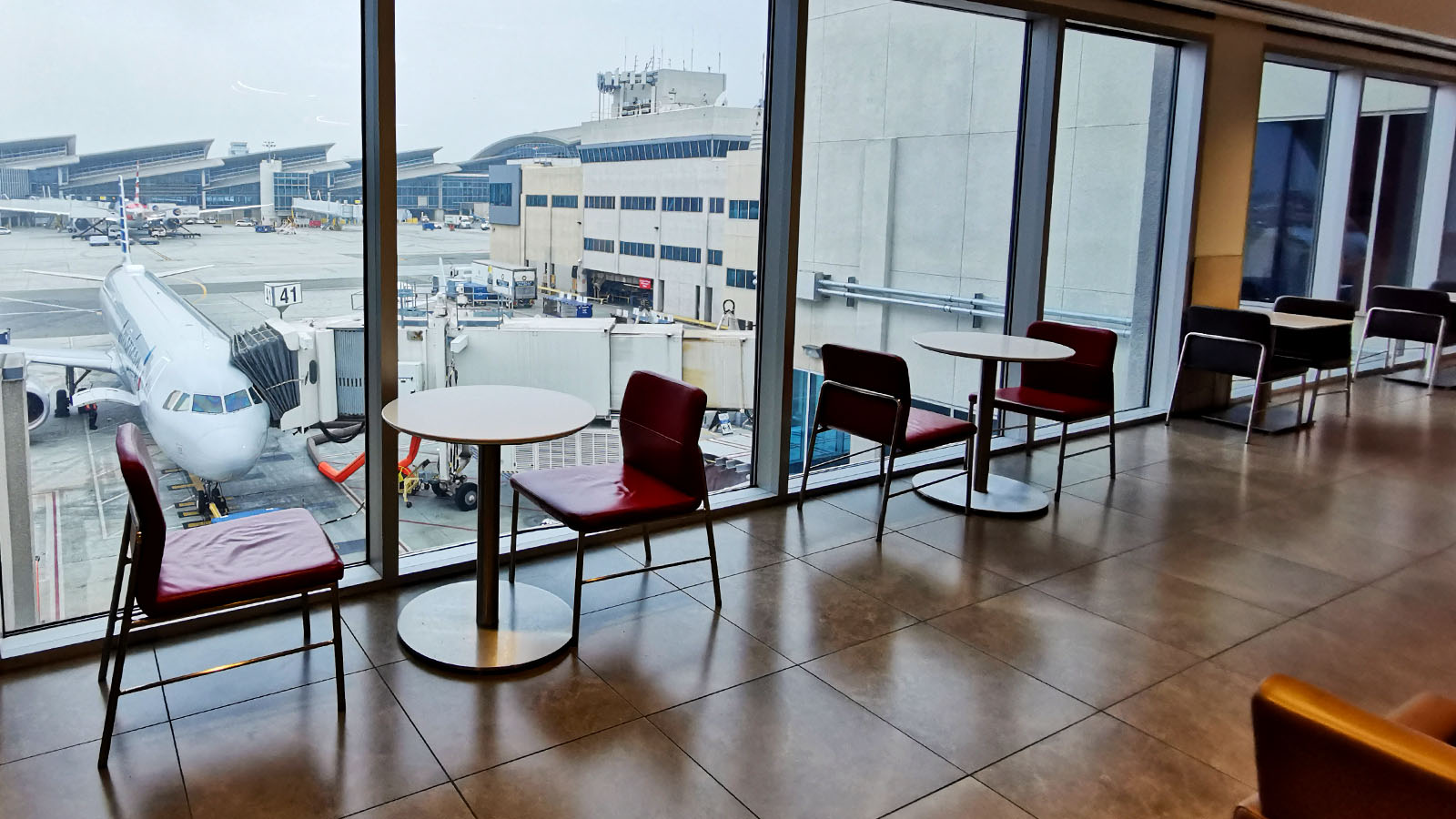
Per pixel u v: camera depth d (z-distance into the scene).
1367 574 3.90
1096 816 2.32
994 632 3.31
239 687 2.81
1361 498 4.93
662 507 3.20
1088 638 3.29
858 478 4.96
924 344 4.59
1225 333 6.17
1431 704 1.84
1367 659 3.18
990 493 4.78
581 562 3.08
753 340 4.58
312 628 3.19
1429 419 6.80
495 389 3.43
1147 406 6.89
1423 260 9.05
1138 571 3.90
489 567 3.13
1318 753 1.44
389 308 3.35
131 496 2.29
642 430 3.51
